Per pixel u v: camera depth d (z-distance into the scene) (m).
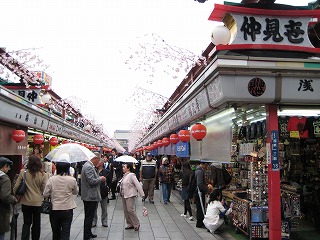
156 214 10.62
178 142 13.16
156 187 19.11
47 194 6.00
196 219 9.61
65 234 5.93
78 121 28.11
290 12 5.52
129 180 8.38
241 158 9.14
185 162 10.17
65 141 18.12
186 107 9.41
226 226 8.81
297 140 9.37
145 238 7.52
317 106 6.47
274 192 5.82
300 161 9.36
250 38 5.50
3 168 5.68
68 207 6.00
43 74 15.77
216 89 5.83
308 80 5.63
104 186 8.62
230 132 6.89
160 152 21.25
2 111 8.83
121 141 99.38
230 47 5.35
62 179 6.05
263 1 5.63
